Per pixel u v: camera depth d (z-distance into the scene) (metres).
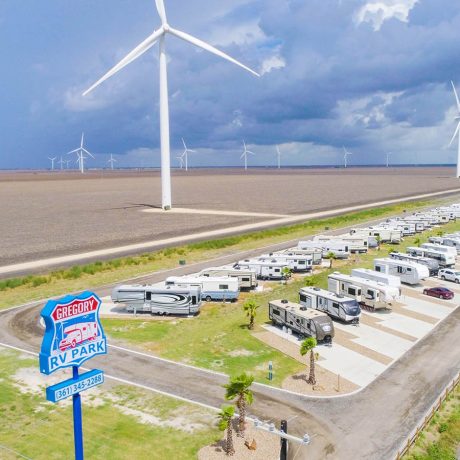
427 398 38.81
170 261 88.69
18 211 173.25
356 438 33.16
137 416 35.31
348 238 95.25
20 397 38.00
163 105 159.88
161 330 53.41
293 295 66.75
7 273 80.44
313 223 129.75
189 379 41.34
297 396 38.81
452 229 119.62
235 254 93.94
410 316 59.09
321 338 48.75
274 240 108.69
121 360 45.12
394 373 43.34
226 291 64.38
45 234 121.00
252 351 47.78
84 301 24.28
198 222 139.25
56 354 22.92
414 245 101.38
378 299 59.78
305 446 32.00
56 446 31.58
